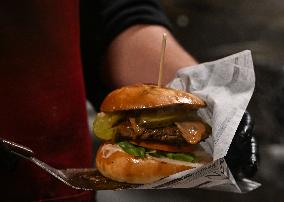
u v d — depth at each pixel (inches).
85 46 36.7
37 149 31.9
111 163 28.4
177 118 29.1
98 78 36.9
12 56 31.0
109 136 29.5
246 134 27.6
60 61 32.2
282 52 53.0
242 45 57.4
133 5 36.4
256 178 38.5
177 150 28.7
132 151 28.5
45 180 31.7
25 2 30.9
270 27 60.8
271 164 39.7
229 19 63.8
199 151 29.3
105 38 35.7
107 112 29.5
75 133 32.9
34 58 31.5
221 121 27.2
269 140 41.8
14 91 31.2
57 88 32.2
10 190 31.2
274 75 42.4
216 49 59.5
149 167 28.0
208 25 64.5
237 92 28.2
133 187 27.2
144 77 34.2
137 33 35.7
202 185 26.5
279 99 41.3
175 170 28.0
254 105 41.7
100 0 35.9
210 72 29.3
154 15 36.5
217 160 24.9
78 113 33.0
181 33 65.5
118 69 35.4
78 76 33.0
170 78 33.3
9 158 26.1
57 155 32.5
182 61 33.8
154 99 28.3
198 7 64.7
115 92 29.6
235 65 28.3
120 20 35.7
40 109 31.8
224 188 26.4
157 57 34.4
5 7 30.6
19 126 31.4
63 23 32.1
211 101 28.6
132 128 29.0
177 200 35.8
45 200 31.9
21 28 31.0
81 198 32.7
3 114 31.1
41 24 31.5
